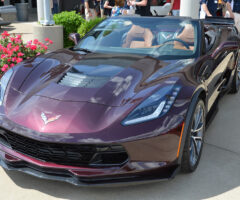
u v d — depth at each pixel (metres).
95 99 2.47
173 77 2.65
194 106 2.51
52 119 2.32
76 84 2.68
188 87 2.57
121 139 2.22
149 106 2.37
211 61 3.34
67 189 2.54
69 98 2.50
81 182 2.33
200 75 2.92
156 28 3.59
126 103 2.43
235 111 4.41
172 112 2.37
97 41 3.63
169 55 3.27
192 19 3.75
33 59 3.35
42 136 2.24
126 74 2.81
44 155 2.39
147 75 2.79
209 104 3.45
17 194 2.47
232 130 3.79
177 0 8.06
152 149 2.30
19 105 2.57
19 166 2.53
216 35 4.08
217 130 3.78
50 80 2.80
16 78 2.90
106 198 2.45
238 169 2.91
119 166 2.35
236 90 5.09
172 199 2.46
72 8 15.86
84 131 2.24
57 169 2.38
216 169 2.89
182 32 3.51
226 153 3.21
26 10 14.27
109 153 2.29
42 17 8.31
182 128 2.39
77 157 2.35
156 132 2.28
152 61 3.11
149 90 2.52
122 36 3.61
